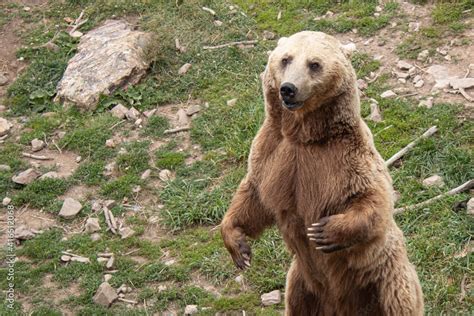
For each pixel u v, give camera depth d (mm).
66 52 16109
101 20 16750
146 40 15625
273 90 8375
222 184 12602
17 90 15531
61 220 12594
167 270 11352
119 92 14797
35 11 17281
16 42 16641
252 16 16094
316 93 8047
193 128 13867
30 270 11688
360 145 8188
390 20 15156
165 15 16406
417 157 12266
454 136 12500
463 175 11883
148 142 13758
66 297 11172
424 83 13664
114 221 12344
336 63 8102
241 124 13602
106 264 11602
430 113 12969
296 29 15422
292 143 8297
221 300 10742
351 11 15555
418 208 11453
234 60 15164
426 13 15156
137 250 11859
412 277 8672
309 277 8867
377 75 14023
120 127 14203
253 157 8664
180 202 12398
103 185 13086
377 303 8695
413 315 8625
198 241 11867
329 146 8180
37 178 13398
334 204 8164
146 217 12438
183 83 14898
